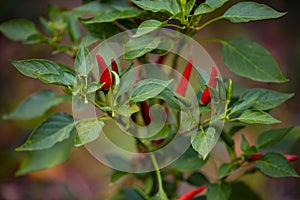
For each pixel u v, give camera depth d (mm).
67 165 1439
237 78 1527
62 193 1372
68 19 800
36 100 840
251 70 713
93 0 770
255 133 1276
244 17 640
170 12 644
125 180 982
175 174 855
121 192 917
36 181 1414
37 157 844
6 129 1455
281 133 741
